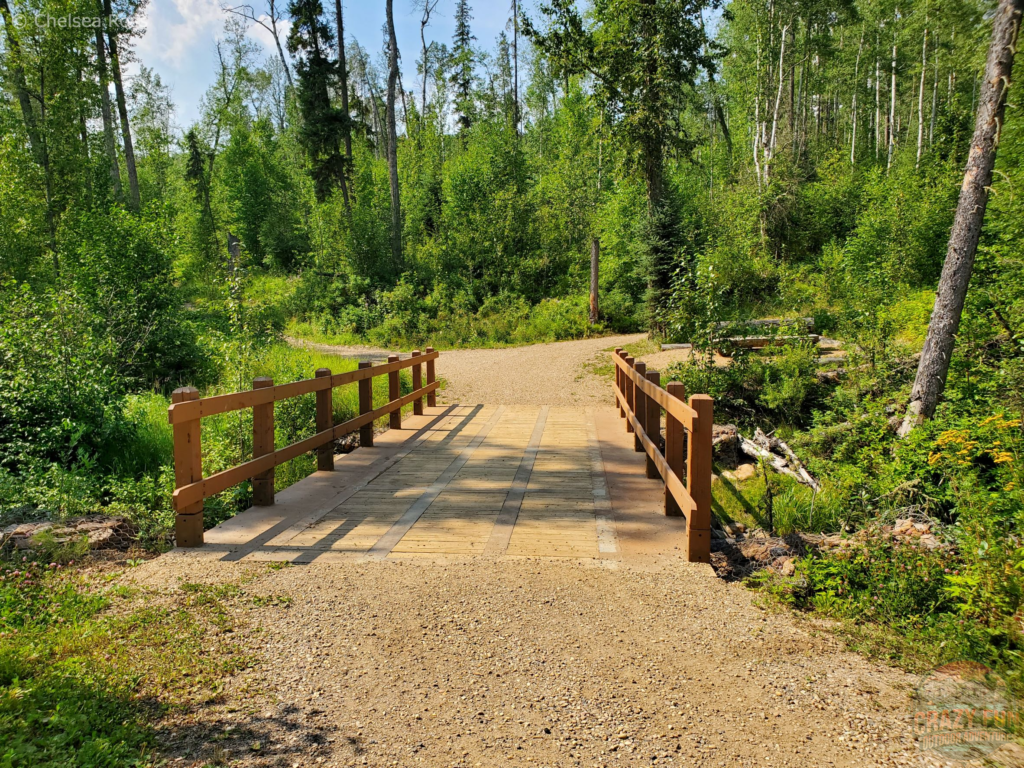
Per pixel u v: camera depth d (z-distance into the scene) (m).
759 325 13.67
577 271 29.59
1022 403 8.20
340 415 10.70
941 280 9.30
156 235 14.70
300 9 32.34
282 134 53.41
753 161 33.47
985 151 8.94
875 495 7.76
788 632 3.67
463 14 49.53
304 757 2.52
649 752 2.55
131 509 6.11
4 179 15.34
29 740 2.42
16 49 15.24
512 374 16.38
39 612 3.76
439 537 5.32
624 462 8.00
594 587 4.26
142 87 38.12
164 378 13.35
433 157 43.56
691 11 17.69
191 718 2.76
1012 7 8.70
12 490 6.20
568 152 27.66
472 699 2.95
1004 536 4.66
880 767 2.41
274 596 4.08
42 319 8.73
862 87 40.88
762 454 9.51
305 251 37.91
